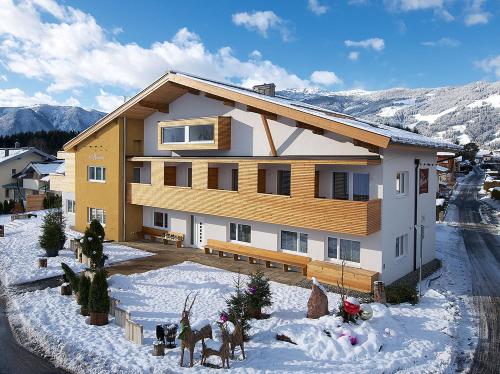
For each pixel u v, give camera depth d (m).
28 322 12.40
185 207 21.17
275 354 10.11
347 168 16.64
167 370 9.30
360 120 22.20
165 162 22.58
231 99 18.50
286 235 18.44
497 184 54.78
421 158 18.95
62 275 16.33
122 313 12.02
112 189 24.72
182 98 22.56
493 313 13.49
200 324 9.80
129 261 19.70
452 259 20.94
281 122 18.39
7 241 24.22
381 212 15.54
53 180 30.50
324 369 9.33
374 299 13.87
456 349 10.85
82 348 10.54
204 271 18.06
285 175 18.89
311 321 12.04
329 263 16.53
